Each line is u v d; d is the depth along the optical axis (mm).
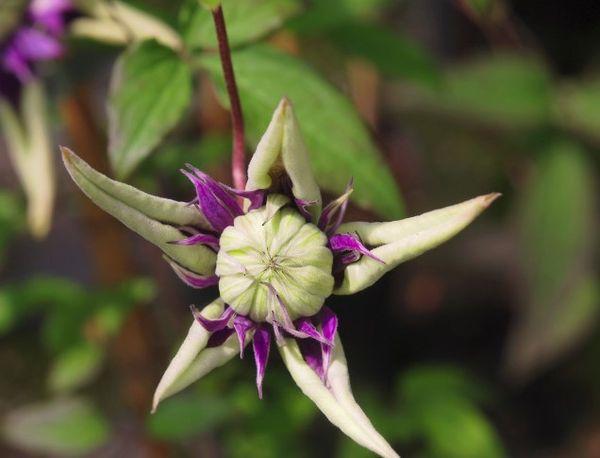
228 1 311
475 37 607
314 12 360
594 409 729
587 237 499
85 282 762
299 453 499
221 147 409
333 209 257
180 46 309
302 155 245
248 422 480
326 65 408
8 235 432
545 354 515
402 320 751
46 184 353
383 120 469
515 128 508
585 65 676
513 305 750
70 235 779
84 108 401
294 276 255
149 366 464
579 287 514
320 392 250
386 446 241
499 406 732
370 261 252
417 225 245
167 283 474
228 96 300
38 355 745
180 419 432
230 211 257
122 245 444
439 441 490
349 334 520
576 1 681
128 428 499
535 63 483
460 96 478
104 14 327
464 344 755
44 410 467
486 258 773
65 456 666
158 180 410
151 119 301
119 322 424
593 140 508
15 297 424
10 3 334
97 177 240
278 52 309
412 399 501
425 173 666
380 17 454
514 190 679
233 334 253
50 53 338
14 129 352
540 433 724
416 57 396
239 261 255
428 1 578
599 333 707
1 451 684
